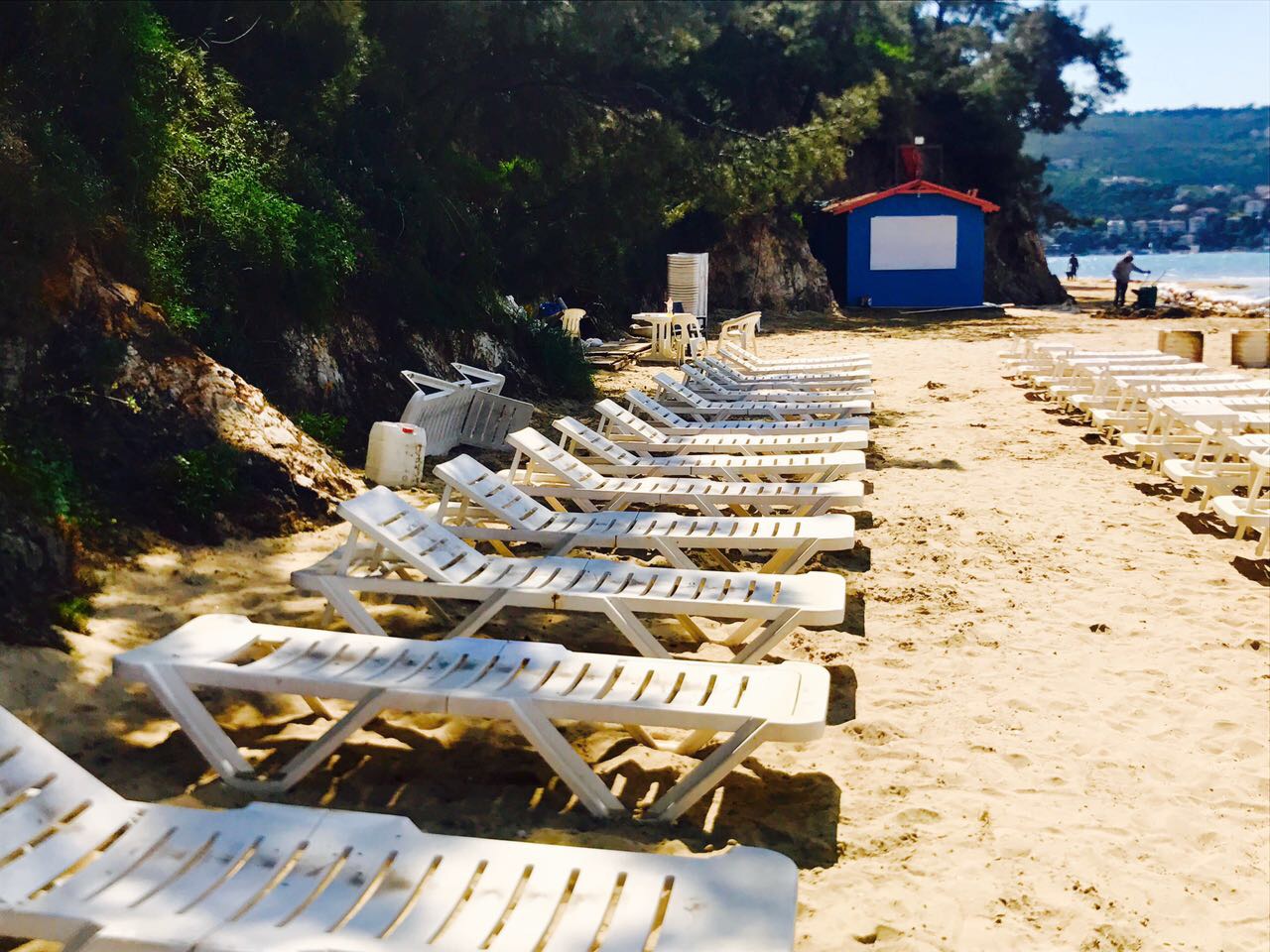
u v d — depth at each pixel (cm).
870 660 584
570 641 601
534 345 1555
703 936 267
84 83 912
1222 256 18150
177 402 770
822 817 423
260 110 1246
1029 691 547
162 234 948
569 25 1590
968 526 867
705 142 1831
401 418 1096
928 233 3516
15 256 739
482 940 269
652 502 811
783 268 3347
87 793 322
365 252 1208
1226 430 1029
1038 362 1742
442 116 1616
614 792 438
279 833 313
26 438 684
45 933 275
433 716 499
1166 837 415
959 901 369
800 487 822
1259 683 562
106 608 580
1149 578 737
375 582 541
